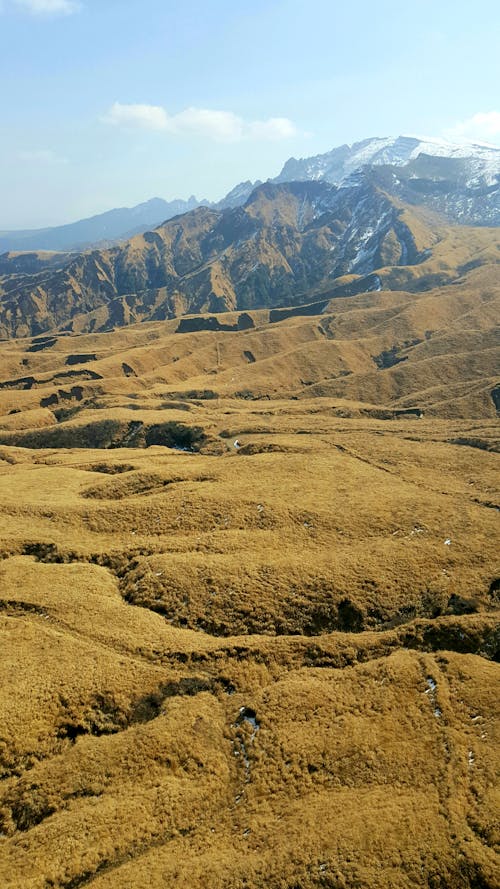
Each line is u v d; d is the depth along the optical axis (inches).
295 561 2380.7
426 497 3095.5
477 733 1504.7
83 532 2704.2
